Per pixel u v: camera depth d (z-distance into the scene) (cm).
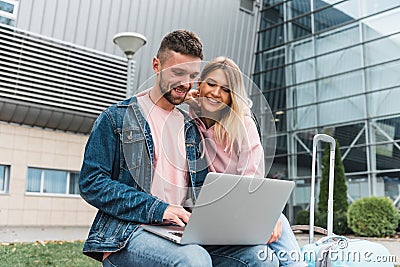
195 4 938
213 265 138
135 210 124
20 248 437
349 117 980
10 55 701
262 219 129
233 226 124
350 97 984
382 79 942
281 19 1136
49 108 727
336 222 820
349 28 1013
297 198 1024
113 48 830
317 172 1002
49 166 746
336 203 853
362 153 946
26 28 736
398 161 888
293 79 1091
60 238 638
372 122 943
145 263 118
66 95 746
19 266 330
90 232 131
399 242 653
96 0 793
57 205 745
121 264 125
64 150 766
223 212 118
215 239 123
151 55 877
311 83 1055
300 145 1048
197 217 114
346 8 1027
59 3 759
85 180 129
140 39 529
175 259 112
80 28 788
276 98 1112
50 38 754
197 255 112
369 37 977
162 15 884
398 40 930
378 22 968
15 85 695
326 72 1036
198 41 134
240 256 134
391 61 931
